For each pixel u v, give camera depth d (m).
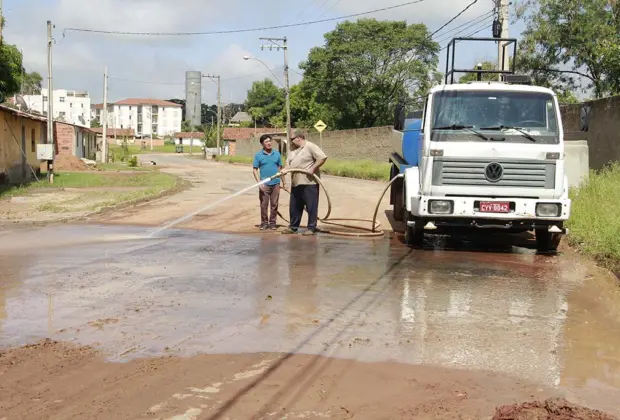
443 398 4.25
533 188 9.50
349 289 7.39
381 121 56.22
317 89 55.91
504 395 4.32
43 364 4.78
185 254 9.66
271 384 4.43
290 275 8.14
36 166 30.23
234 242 10.94
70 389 4.30
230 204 17.58
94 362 4.83
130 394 4.22
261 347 5.22
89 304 6.56
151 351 5.09
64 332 5.59
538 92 9.74
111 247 10.29
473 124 9.59
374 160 43.44
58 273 8.15
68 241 10.91
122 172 36.62
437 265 9.03
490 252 10.28
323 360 4.94
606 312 6.55
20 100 36.50
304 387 4.39
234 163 60.19
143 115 167.75
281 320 6.03
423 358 5.04
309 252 9.98
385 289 7.43
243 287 7.40
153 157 80.12
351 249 10.36
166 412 3.95
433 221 9.88
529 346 5.39
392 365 4.86
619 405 4.17
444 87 9.77
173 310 6.34
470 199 9.50
